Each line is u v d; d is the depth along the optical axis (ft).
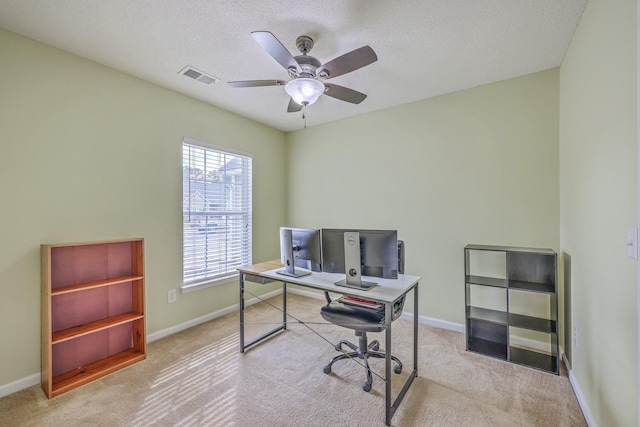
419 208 10.38
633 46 3.68
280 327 9.89
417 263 10.39
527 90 8.45
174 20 6.13
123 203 8.33
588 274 5.57
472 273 9.30
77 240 7.39
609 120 4.49
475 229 9.30
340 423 5.51
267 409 5.90
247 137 12.28
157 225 9.16
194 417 5.68
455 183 9.65
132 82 8.54
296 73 6.47
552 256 7.97
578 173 6.18
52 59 7.02
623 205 4.02
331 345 8.75
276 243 13.76
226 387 6.64
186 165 10.08
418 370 7.31
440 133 9.93
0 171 6.26
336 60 5.92
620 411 4.16
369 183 11.63
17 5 5.59
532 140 8.38
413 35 6.60
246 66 8.07
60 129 7.13
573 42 6.52
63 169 7.18
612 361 4.44
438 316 9.98
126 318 7.84
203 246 10.64
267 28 6.39
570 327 7.04
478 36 6.62
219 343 8.86
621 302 4.12
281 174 14.16
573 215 6.66
